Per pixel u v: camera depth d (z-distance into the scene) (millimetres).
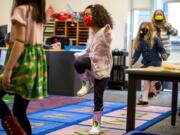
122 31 8133
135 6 8258
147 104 5082
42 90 2154
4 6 8250
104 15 3029
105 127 3480
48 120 3705
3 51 5301
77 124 3553
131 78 2004
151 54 4871
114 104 5098
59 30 8258
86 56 3137
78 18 8078
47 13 2197
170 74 1894
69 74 6027
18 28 2000
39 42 2125
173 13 8070
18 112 2123
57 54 6109
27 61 2049
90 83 3406
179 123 3846
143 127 3512
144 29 4938
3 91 2061
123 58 7465
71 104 4945
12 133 2010
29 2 2059
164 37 5465
